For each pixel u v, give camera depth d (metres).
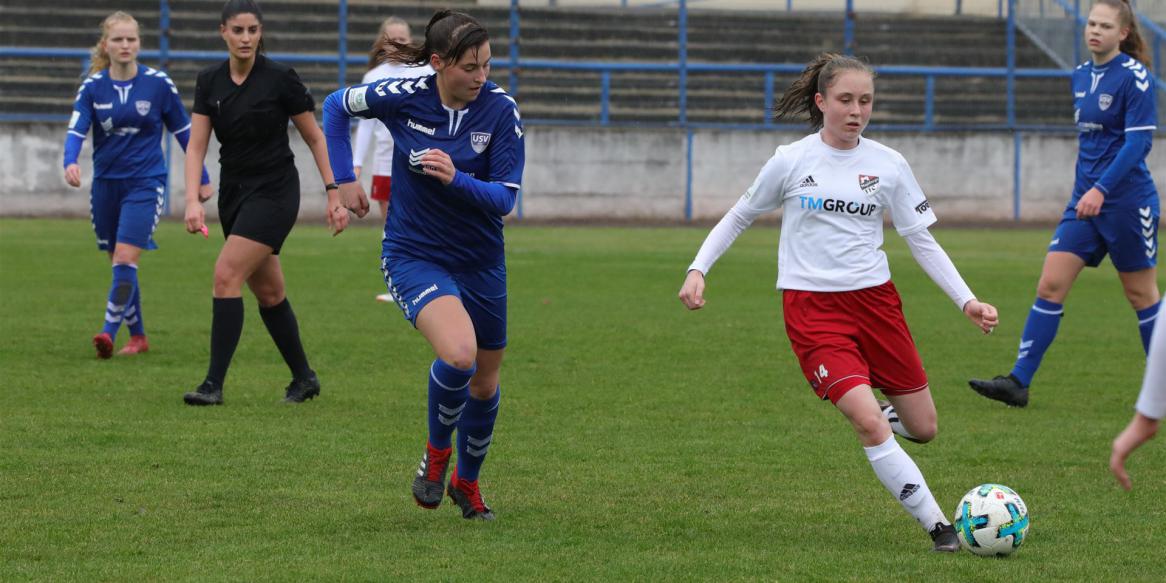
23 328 22.09
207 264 32.47
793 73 59.19
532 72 57.22
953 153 53.03
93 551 9.95
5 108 52.12
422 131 10.88
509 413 15.88
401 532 10.69
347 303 26.14
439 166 10.27
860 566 9.77
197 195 16.23
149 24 56.34
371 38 57.84
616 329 23.22
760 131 52.19
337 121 11.62
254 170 16.23
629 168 51.69
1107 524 11.20
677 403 16.64
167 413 15.46
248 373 18.42
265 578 9.30
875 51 61.31
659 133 51.72
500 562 9.79
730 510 11.58
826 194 10.82
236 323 16.17
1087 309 27.58
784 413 16.08
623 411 16.11
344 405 16.25
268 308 16.36
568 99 57.12
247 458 13.24
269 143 16.23
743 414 15.98
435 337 10.60
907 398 11.04
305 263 33.59
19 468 12.62
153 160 19.73
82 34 55.38
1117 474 6.77
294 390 16.45
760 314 25.56
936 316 25.95
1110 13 17.08
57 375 17.91
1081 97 17.50
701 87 58.41
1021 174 53.38
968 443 14.62
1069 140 53.44
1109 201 17.25
